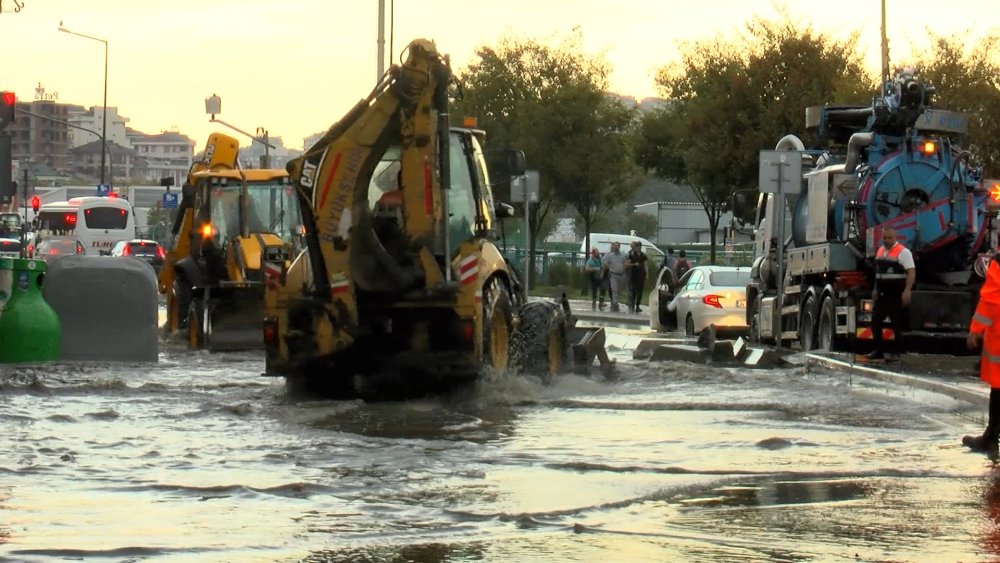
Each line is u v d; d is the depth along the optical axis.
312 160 17.22
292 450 12.70
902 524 9.38
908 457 12.48
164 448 12.81
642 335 35.66
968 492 10.67
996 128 44.12
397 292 17.25
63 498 10.20
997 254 13.17
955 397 17.59
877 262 24.27
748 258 58.00
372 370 17.72
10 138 22.64
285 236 28.86
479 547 8.61
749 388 19.20
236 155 30.03
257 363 23.72
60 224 87.81
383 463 11.94
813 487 10.89
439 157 17.31
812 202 26.86
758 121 50.38
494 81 63.69
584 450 12.84
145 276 24.00
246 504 10.00
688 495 10.52
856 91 46.91
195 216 28.56
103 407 16.23
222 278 28.14
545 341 19.14
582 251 70.75
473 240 17.92
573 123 62.91
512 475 11.34
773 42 50.72
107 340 23.73
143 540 8.73
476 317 17.28
